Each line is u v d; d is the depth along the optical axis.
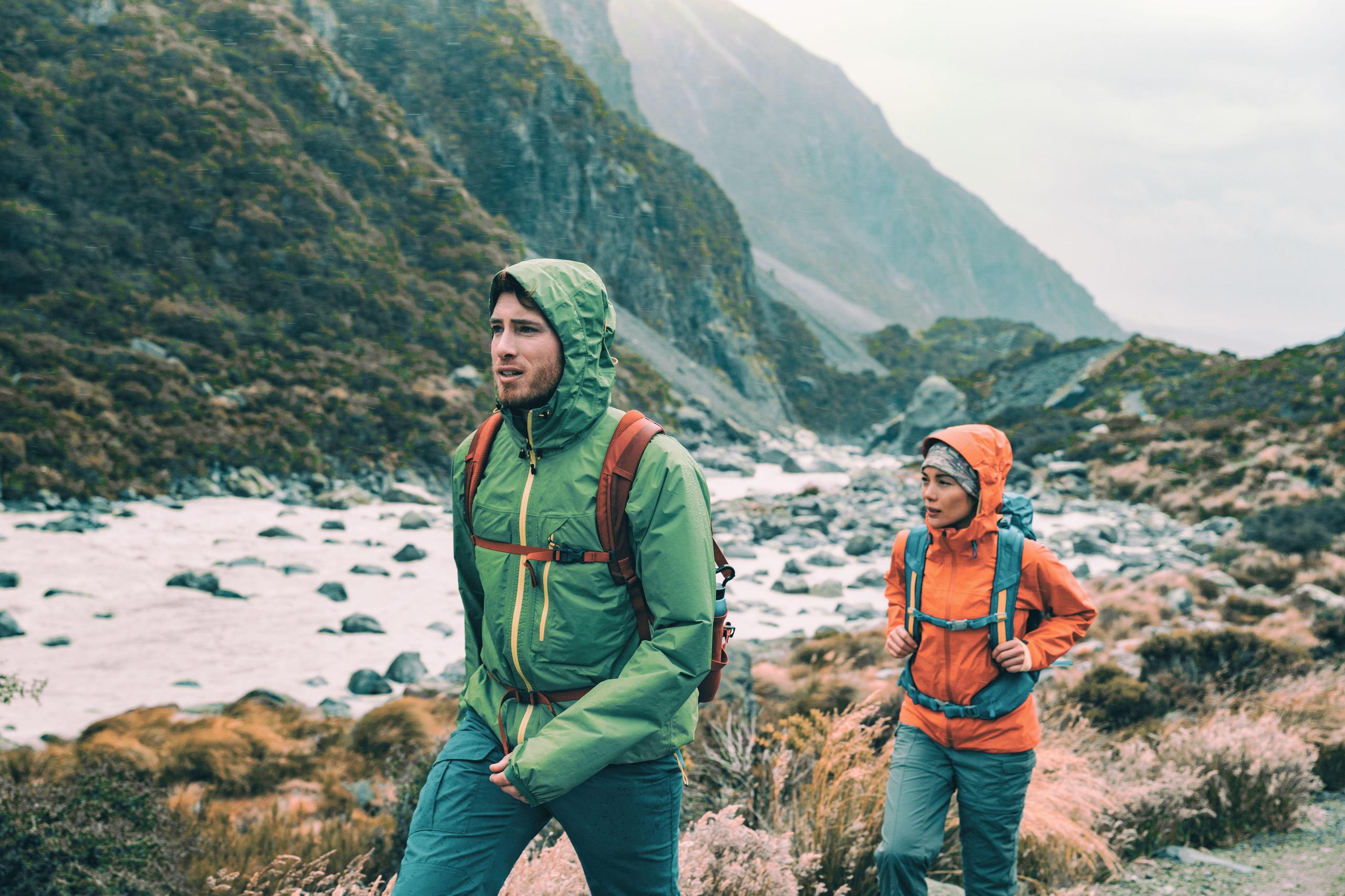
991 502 2.86
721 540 31.39
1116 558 29.75
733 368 116.25
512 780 1.69
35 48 56.66
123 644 14.86
